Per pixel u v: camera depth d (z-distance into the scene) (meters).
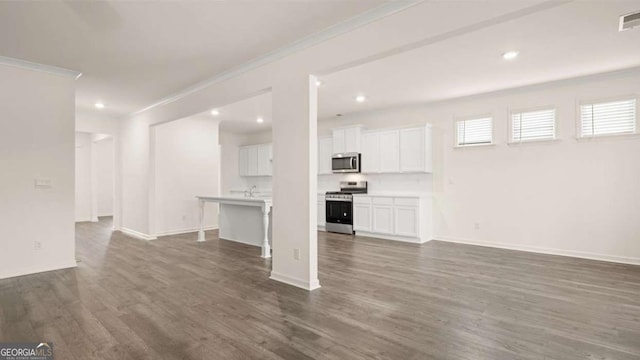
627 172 4.38
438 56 3.76
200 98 4.79
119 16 2.85
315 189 3.41
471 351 2.15
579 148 4.71
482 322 2.58
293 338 2.34
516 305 2.92
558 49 3.57
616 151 4.45
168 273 3.97
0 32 3.14
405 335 2.38
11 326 2.53
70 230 4.29
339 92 5.30
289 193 3.54
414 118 6.34
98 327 2.51
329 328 2.49
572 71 4.34
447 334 2.39
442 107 6.00
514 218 5.28
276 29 3.13
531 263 4.39
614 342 2.26
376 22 2.77
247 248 5.45
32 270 3.99
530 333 2.39
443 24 2.40
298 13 2.82
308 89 3.33
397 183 6.61
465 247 5.43
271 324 2.56
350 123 7.27
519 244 5.23
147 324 2.56
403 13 2.61
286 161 3.57
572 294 3.19
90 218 9.22
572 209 4.78
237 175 9.48
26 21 2.92
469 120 5.74
